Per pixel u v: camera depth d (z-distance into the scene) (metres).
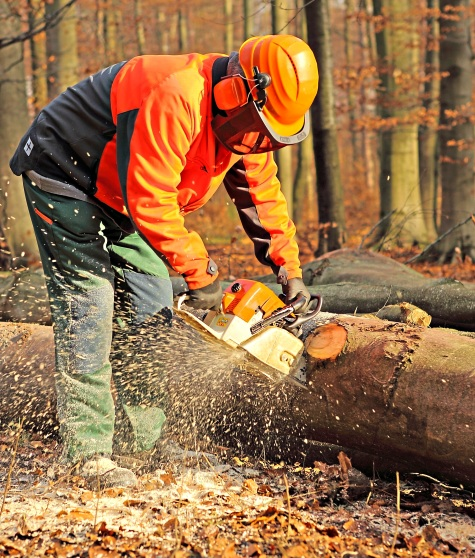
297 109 3.36
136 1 31.44
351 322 3.83
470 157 14.45
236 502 3.55
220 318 3.53
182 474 3.97
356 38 46.62
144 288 4.14
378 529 3.30
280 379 3.74
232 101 3.29
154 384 4.12
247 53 3.37
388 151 18.12
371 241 17.06
